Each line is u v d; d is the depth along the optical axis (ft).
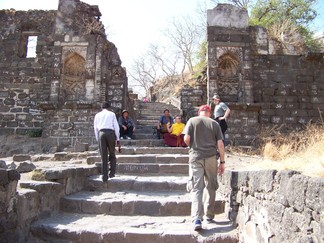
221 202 18.35
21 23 48.11
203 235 14.92
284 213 11.03
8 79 46.73
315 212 9.19
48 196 17.44
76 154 30.94
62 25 45.27
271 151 31.14
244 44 44.45
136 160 28.07
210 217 16.65
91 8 46.55
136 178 23.36
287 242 10.75
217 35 44.52
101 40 44.96
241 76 44.06
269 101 45.19
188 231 15.25
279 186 11.55
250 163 28.48
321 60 46.60
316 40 67.31
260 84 45.57
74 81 45.37
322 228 8.81
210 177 16.21
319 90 45.88
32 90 46.34
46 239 15.33
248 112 42.22
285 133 43.98
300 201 9.99
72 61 45.78
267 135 42.45
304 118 44.93
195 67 75.20
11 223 13.82
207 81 44.78
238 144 41.22
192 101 46.44
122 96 43.93
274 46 57.11
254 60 46.26
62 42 44.78
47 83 46.29
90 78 43.68
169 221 17.12
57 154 30.73
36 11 48.44
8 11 48.60
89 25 44.93
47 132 42.22
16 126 45.47
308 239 9.43
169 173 25.71
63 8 45.78
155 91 103.09
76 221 16.80
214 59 43.83
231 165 27.48
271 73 45.96
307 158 17.02
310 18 68.13
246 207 14.73
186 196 20.20
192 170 15.93
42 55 47.19
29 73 46.78
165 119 38.86
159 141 35.78
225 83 45.01
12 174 13.93
